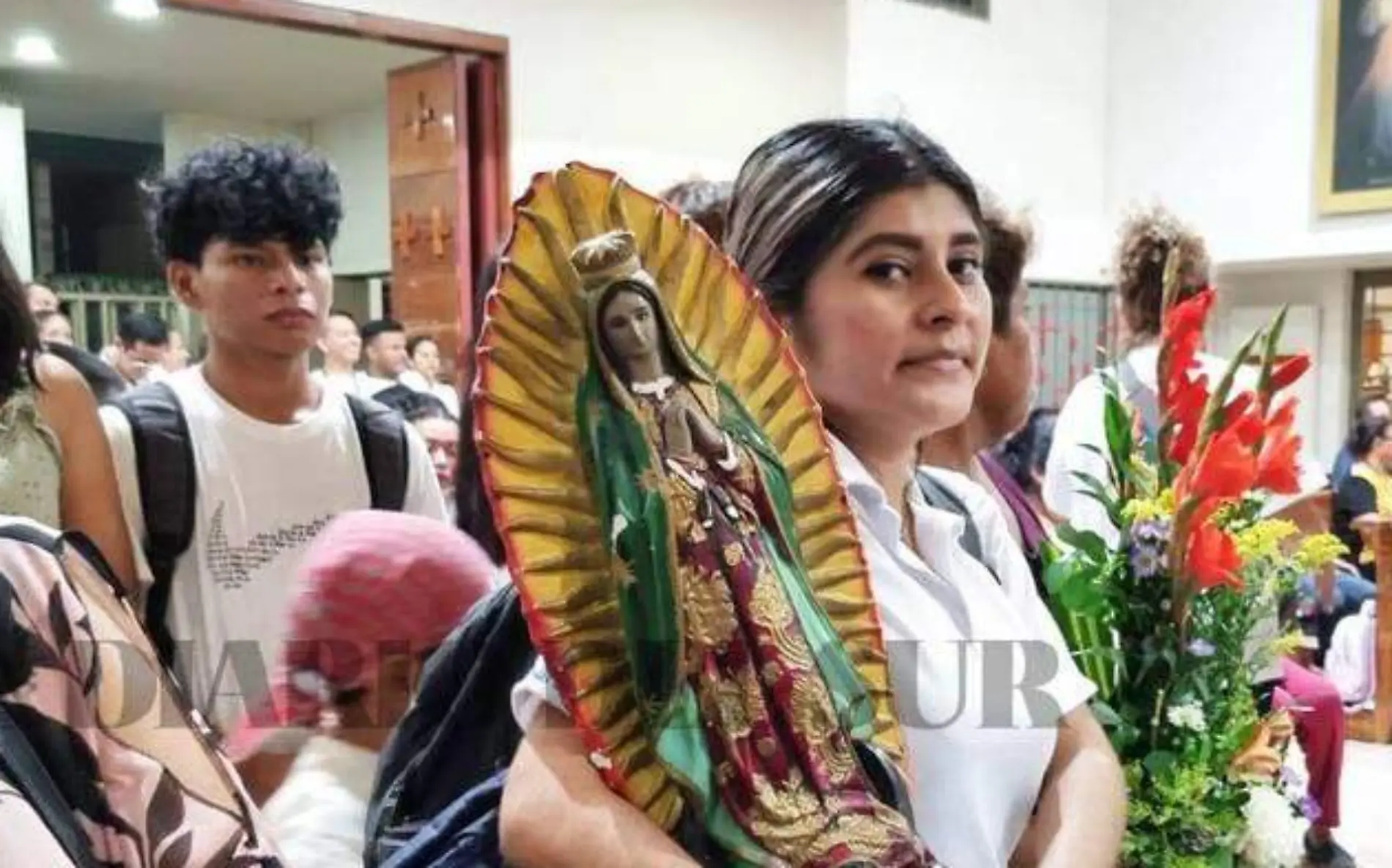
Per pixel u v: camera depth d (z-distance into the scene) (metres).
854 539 0.75
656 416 0.65
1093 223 6.80
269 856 0.64
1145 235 2.02
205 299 1.29
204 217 1.28
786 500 0.71
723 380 0.71
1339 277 6.46
